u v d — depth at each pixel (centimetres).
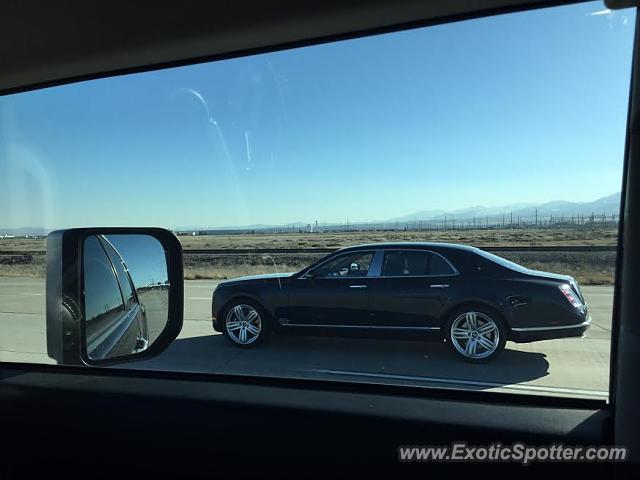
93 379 313
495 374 390
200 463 247
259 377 304
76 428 265
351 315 561
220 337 606
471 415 244
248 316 591
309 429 241
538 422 233
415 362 460
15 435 275
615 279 231
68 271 276
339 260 579
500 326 477
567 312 411
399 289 527
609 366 238
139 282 329
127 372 324
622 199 225
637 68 208
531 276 467
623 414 206
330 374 421
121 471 257
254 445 241
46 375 324
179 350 542
